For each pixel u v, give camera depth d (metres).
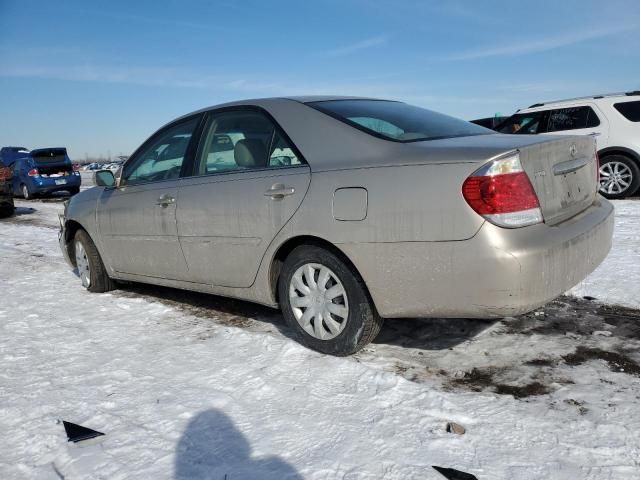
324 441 2.32
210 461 2.23
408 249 2.68
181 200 3.84
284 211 3.16
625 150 8.95
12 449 2.40
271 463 2.19
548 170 2.72
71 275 5.95
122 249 4.53
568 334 3.37
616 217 7.38
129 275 4.62
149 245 4.21
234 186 3.47
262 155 3.42
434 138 3.06
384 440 2.30
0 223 11.54
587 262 2.81
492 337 3.38
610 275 4.57
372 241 2.78
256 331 3.72
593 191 3.26
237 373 3.03
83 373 3.16
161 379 3.02
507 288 2.47
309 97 3.58
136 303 4.58
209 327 3.85
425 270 2.65
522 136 3.02
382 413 2.51
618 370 2.86
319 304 3.16
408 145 2.88
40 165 17.05
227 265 3.59
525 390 2.68
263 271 3.38
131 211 4.31
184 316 4.16
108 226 4.61
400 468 2.10
